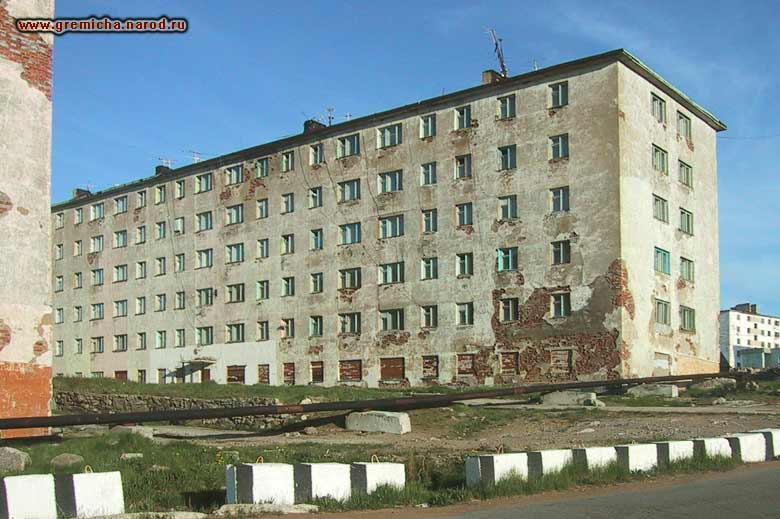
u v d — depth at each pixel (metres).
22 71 20.81
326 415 27.28
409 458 16.44
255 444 22.20
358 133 52.75
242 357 57.16
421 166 49.50
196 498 12.85
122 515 10.11
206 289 60.38
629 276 41.53
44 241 20.86
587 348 41.41
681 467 14.40
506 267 45.38
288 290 55.28
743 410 26.69
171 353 62.03
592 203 42.41
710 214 51.25
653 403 31.78
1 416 19.53
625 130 42.66
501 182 46.00
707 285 49.78
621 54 42.28
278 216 56.34
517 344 44.00
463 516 10.30
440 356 47.00
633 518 9.84
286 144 56.41
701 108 50.44
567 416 26.70
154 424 32.97
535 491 12.38
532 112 45.31
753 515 9.88
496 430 24.64
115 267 67.94
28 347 20.22
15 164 20.42
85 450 17.97
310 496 11.46
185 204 62.69
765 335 129.50
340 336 51.78
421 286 48.44
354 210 52.19
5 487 9.70
